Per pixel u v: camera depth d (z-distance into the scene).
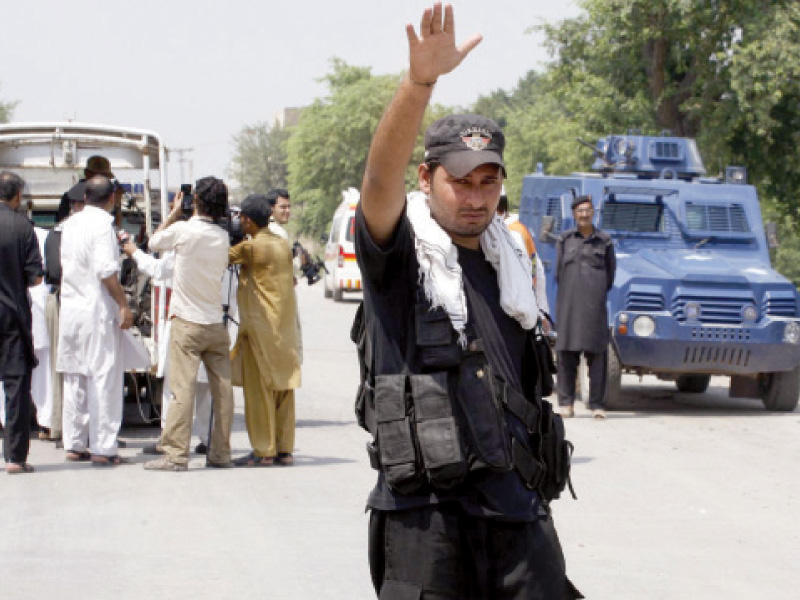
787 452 11.23
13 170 13.57
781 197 37.28
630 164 16.66
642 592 6.47
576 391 15.40
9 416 9.62
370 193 3.50
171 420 9.83
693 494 9.17
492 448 3.68
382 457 3.69
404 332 3.74
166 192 12.96
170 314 9.86
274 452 10.04
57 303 11.38
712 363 13.77
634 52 36.19
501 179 3.77
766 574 6.91
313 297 37.25
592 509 8.57
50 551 7.18
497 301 3.82
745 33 32.81
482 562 3.70
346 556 7.08
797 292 14.02
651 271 13.99
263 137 119.31
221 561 6.95
